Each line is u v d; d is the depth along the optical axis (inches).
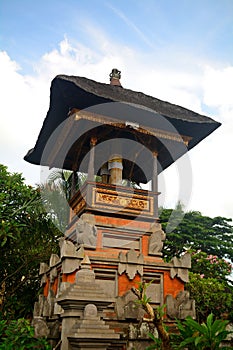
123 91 487.5
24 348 350.3
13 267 661.9
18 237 618.5
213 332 256.8
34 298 663.1
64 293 313.3
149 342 335.9
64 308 307.0
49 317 403.9
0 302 640.4
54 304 405.7
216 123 488.7
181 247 1022.4
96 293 301.4
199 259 834.2
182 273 427.8
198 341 248.8
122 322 372.2
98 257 398.6
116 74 541.0
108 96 427.2
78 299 292.5
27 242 655.8
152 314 282.7
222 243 1073.5
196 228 1088.8
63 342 289.1
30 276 674.2
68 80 404.5
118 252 430.0
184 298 407.8
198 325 261.9
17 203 666.2
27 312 647.8
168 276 424.2
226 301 592.1
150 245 444.1
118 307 375.9
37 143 568.4
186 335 277.3
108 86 482.6
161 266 422.3
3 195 614.5
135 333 337.4
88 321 278.5
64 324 295.9
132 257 410.6
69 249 388.8
